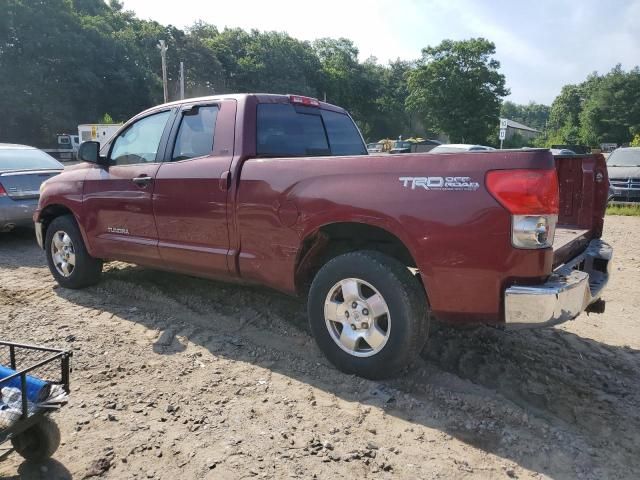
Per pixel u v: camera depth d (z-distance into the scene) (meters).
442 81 76.06
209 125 4.47
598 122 79.94
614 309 5.62
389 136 107.38
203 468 2.75
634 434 3.17
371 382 3.62
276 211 3.89
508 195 3.06
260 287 5.47
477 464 2.83
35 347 2.84
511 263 3.10
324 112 5.05
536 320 3.08
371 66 109.62
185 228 4.50
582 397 3.59
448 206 3.23
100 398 3.42
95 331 4.50
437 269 3.29
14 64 51.78
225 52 83.00
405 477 2.71
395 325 3.43
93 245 5.31
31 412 2.55
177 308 5.04
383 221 3.43
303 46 97.50
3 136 52.94
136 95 62.75
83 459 2.81
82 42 56.47
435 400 3.44
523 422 3.20
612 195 14.45
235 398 3.45
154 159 4.84
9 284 5.93
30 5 52.50
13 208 7.81
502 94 77.44
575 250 4.08
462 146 17.64
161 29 74.31
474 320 3.33
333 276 3.66
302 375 3.77
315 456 2.86
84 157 5.16
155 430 3.08
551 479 2.73
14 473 2.70
